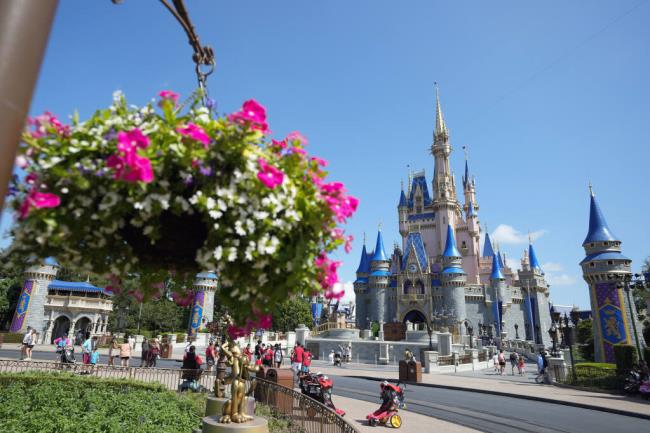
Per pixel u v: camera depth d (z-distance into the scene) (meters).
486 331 69.06
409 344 45.25
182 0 3.71
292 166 2.94
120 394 11.55
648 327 39.06
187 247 3.22
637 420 14.34
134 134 2.27
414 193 98.50
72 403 10.22
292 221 2.78
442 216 89.81
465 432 11.77
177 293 3.72
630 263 35.09
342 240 3.18
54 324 50.94
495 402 17.73
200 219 3.00
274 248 2.73
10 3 1.69
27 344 24.50
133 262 2.92
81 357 29.48
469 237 90.19
